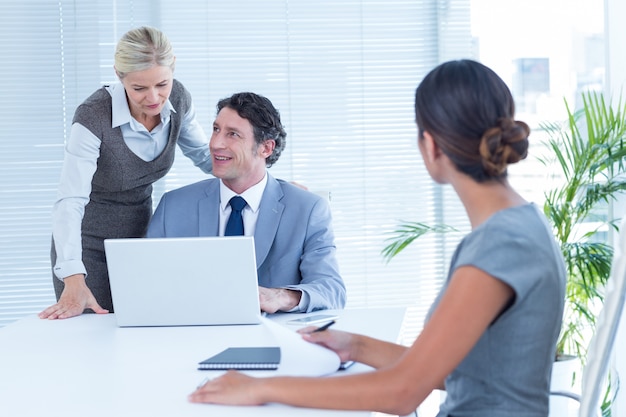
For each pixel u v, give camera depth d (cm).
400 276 398
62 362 179
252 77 393
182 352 185
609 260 299
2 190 388
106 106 273
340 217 397
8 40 385
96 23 386
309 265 249
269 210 256
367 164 396
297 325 212
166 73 256
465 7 379
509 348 135
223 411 140
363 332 204
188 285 210
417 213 398
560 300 138
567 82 345
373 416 144
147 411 141
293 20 392
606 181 314
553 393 172
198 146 308
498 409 136
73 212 259
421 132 145
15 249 390
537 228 137
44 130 388
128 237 297
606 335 145
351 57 394
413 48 394
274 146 260
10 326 223
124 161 279
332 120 395
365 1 391
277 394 140
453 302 131
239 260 207
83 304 244
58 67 387
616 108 321
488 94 138
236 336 201
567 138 315
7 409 144
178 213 262
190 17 389
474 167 139
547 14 351
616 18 321
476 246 133
